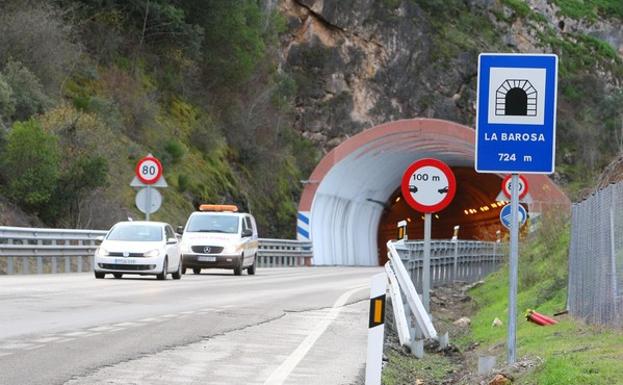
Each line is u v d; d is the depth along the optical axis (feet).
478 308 105.50
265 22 294.87
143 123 212.64
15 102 164.14
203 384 40.06
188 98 244.22
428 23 355.15
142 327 59.57
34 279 107.24
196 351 50.37
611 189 56.80
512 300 46.70
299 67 332.39
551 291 85.20
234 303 82.48
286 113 299.58
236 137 258.57
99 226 164.86
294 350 53.11
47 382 38.01
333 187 256.11
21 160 150.51
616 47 448.24
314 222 248.52
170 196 201.16
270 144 274.16
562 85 399.03
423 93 348.79
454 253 148.46
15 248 121.08
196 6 248.32
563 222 113.09
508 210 121.60
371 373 35.47
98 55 215.51
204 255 140.97
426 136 241.76
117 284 101.96
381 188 303.27
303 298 92.99
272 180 266.36
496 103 44.80
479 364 50.29
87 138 171.53
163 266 116.98
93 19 218.18
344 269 207.82
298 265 236.63
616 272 54.75
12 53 182.09
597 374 38.70
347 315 75.82
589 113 392.68
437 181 70.28
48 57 186.50
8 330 54.65
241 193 238.89
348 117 334.03
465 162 298.15
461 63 357.20
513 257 46.01
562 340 55.62
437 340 64.85
